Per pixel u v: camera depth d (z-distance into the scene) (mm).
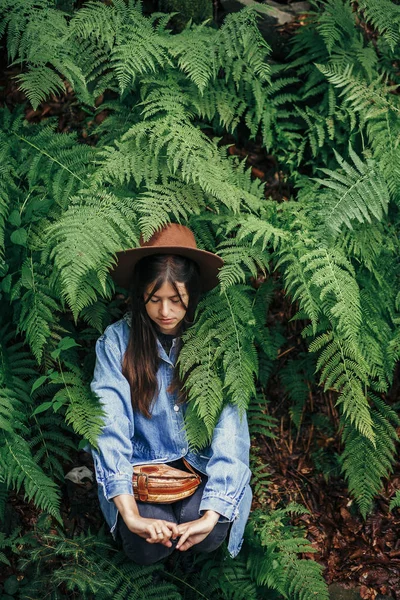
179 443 3133
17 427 3186
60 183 3418
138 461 3119
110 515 3010
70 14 3975
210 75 3727
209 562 3316
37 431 3400
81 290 3129
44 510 3406
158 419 3117
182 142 3357
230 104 3770
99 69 3734
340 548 3562
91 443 2953
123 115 3697
